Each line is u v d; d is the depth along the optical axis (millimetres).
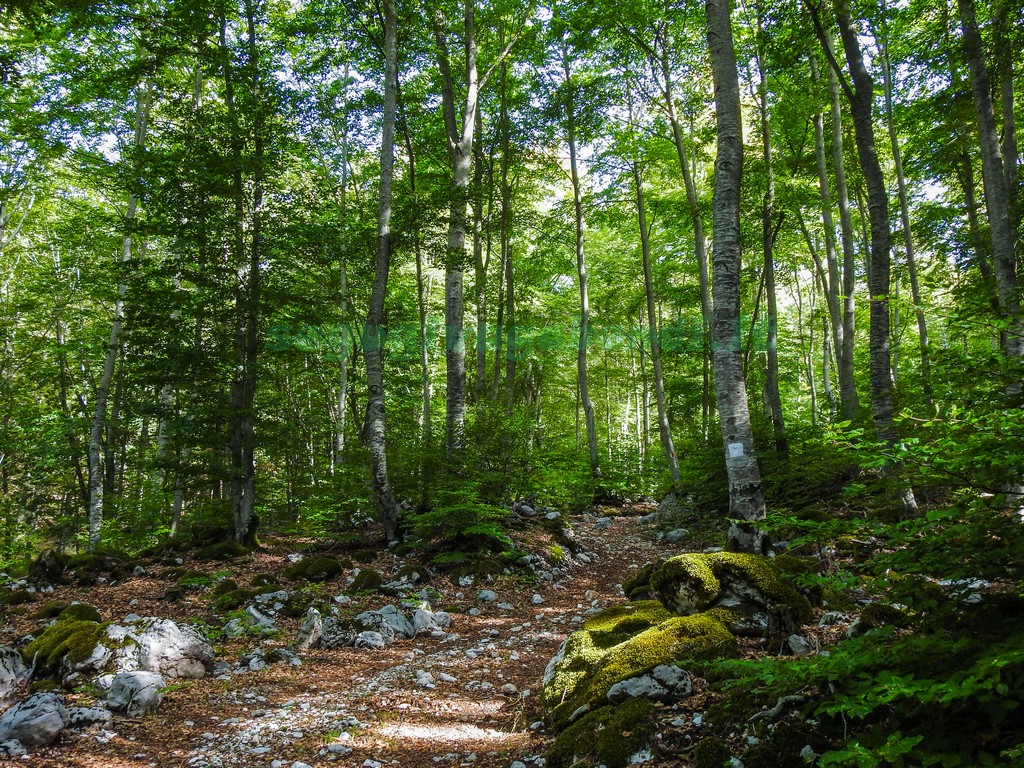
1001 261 8500
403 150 18859
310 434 17422
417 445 12648
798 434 12305
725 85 7023
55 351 19266
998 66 9805
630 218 22828
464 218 13734
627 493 21281
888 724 2748
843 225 13523
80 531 17609
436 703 5344
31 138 13820
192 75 16750
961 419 2902
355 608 8383
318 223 13219
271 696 5531
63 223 17203
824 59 14938
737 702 3566
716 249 6895
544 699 4816
